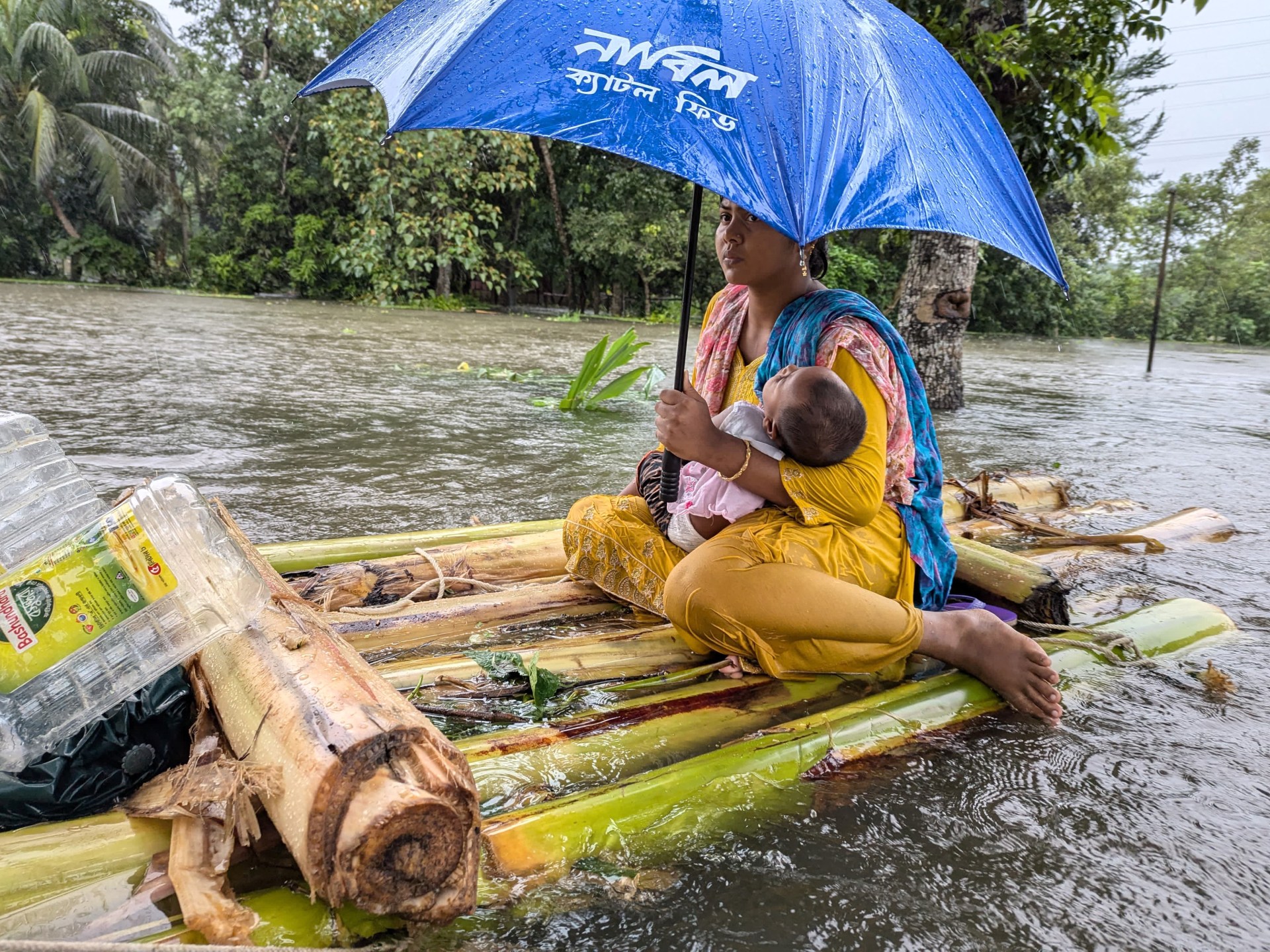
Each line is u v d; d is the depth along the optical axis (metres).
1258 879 1.60
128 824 1.43
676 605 2.25
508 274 24.09
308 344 11.00
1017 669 2.19
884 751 1.97
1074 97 6.43
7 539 1.76
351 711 1.34
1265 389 12.61
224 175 24.97
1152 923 1.47
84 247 25.25
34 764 1.51
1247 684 2.46
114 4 26.45
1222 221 35.62
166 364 8.16
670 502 2.36
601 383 8.57
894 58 1.87
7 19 23.42
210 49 26.39
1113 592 3.19
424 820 1.26
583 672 2.24
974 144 1.96
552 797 1.69
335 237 23.34
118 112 25.03
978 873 1.57
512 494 4.21
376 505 3.88
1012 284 27.11
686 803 1.68
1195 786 1.91
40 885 1.32
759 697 2.11
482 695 2.09
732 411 2.23
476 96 1.54
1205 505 4.75
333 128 18.11
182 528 1.57
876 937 1.40
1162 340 32.19
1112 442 6.81
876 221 1.60
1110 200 31.22
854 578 2.25
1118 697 2.35
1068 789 1.88
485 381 8.45
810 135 1.56
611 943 1.35
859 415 2.06
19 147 24.98
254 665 1.51
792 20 1.71
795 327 2.23
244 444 4.97
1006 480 4.51
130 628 1.52
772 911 1.44
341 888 1.25
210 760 1.49
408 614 2.46
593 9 1.64
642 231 21.86
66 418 5.34
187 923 1.28
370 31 2.00
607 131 1.49
